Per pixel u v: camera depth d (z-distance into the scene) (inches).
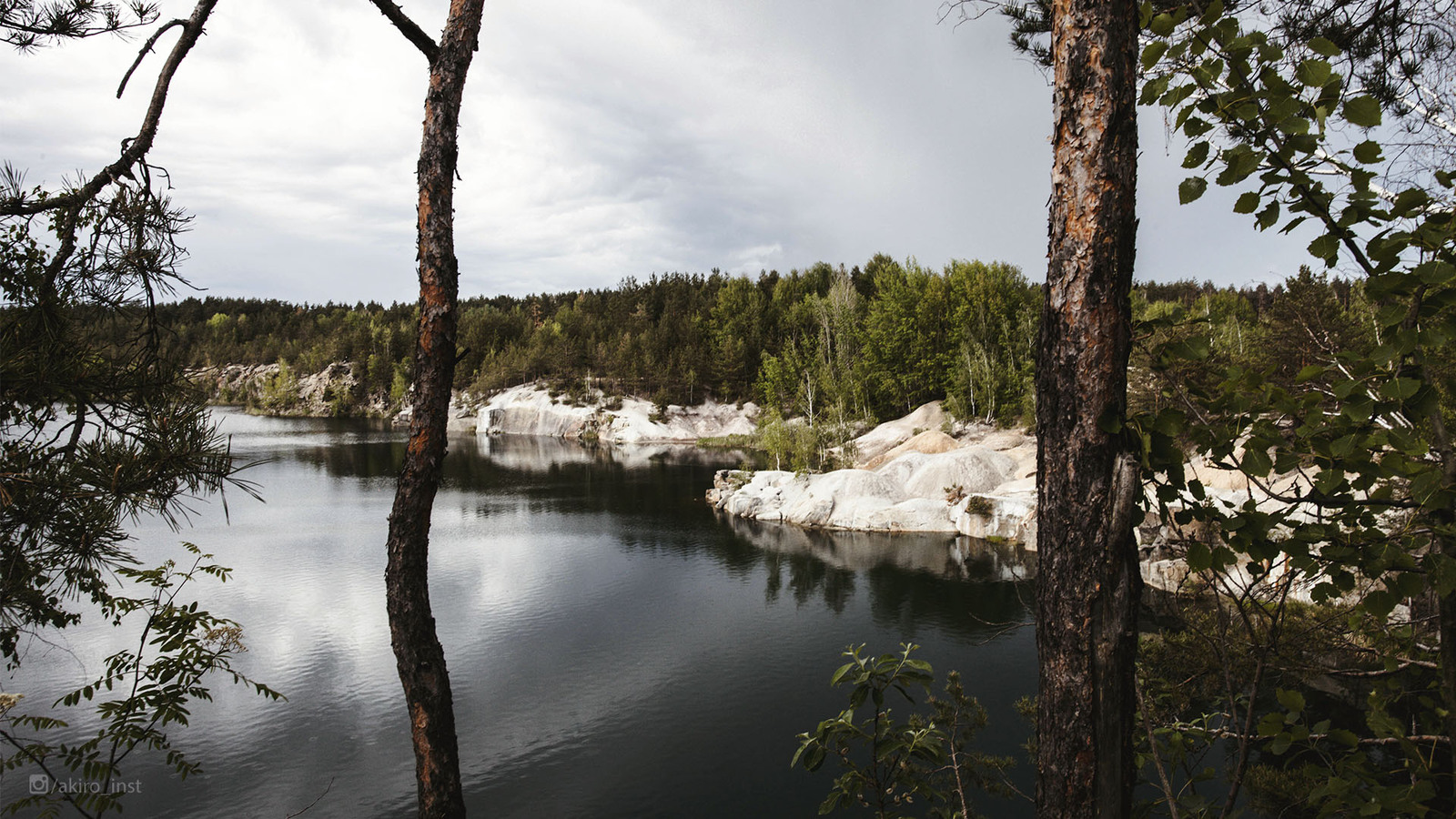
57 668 547.8
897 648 617.0
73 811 370.6
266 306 6525.6
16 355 79.3
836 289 2420.0
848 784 149.4
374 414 3892.7
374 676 560.4
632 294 3919.8
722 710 513.0
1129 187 92.0
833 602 754.2
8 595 82.9
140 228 96.3
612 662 602.2
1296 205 88.0
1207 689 138.5
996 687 526.6
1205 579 99.8
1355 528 91.2
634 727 488.7
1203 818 104.0
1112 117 91.0
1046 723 93.7
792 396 2252.7
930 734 148.5
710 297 3629.4
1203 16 85.9
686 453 2303.2
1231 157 85.1
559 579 852.0
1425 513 89.7
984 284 1935.3
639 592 800.3
